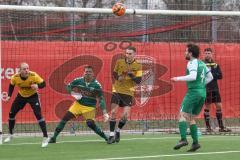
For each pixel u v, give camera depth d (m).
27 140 36.62
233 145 34.25
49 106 41.28
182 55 43.41
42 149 32.12
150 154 30.16
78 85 34.47
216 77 41.00
